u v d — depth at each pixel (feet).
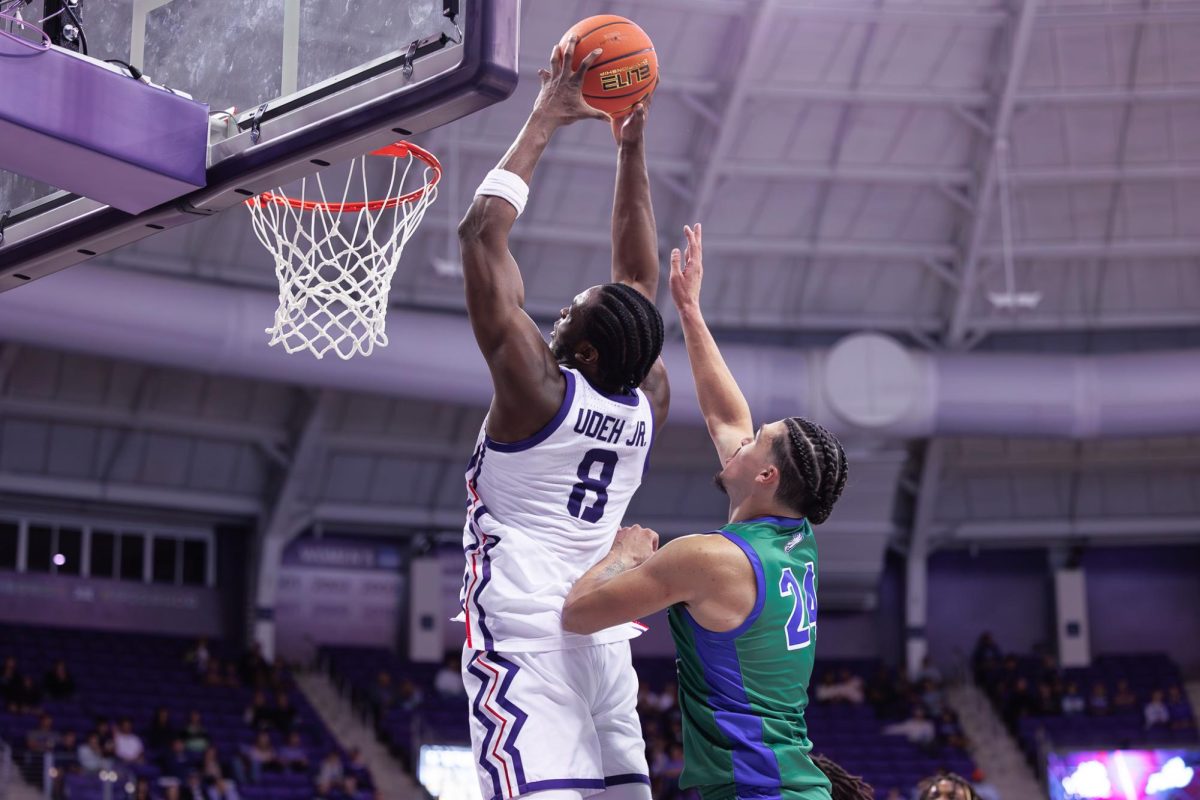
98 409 63.98
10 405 62.39
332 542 72.79
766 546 10.31
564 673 10.09
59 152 13.28
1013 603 78.64
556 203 63.87
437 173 19.33
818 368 63.93
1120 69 62.44
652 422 10.99
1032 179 65.82
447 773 62.44
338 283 19.02
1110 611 78.23
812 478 10.48
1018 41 59.06
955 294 69.82
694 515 76.07
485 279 10.09
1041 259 69.67
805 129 63.46
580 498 10.41
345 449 70.28
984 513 77.92
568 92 10.96
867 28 59.57
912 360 64.23
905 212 67.41
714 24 58.18
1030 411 64.59
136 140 13.55
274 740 58.75
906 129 63.98
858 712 69.05
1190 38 61.46
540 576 10.21
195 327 54.90
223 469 68.44
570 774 9.87
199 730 55.47
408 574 73.72
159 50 14.89
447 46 12.35
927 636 78.18
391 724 64.18
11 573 64.18
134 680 60.39
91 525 67.10
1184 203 67.67
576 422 10.27
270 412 67.26
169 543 69.00
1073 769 63.77
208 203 14.24
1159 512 77.56
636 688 10.86
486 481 10.44
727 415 12.19
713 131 61.36
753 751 10.01
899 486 74.95
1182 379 64.34
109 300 53.06
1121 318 72.02
